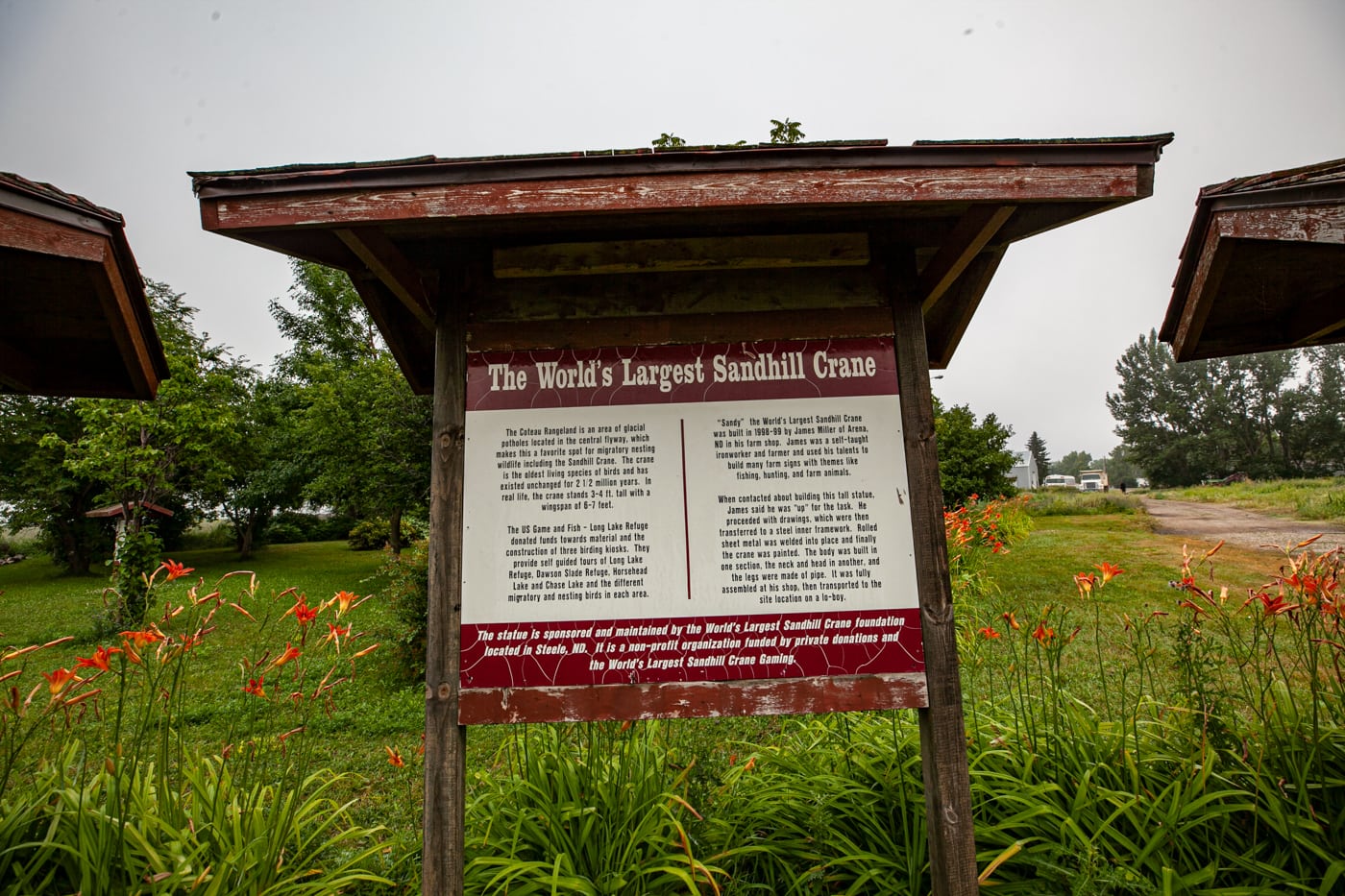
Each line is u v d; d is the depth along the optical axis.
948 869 2.23
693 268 2.48
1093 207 2.21
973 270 2.94
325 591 14.36
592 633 2.34
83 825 2.38
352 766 4.64
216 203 2.06
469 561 2.39
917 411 2.45
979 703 3.69
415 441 14.84
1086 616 7.45
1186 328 3.12
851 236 2.48
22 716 2.47
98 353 3.40
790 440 2.45
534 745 3.18
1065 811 2.63
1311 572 2.67
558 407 2.47
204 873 2.25
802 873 2.61
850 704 2.30
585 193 2.05
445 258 2.56
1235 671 4.97
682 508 2.42
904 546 2.39
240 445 23.16
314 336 24.17
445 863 2.25
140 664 2.65
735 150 2.03
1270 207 2.43
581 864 2.59
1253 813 2.56
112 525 22.11
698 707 2.29
